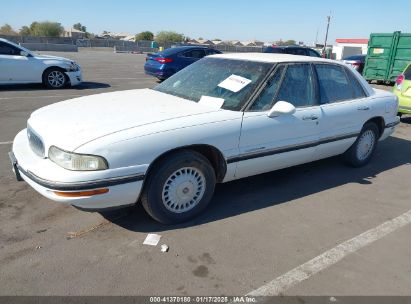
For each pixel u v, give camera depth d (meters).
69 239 3.14
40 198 3.82
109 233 3.26
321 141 4.38
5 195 3.86
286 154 4.03
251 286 2.69
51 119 3.34
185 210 3.47
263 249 3.14
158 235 3.26
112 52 41.53
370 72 16.16
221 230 3.41
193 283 2.69
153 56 13.44
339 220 3.73
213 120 3.39
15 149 3.45
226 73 4.10
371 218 3.81
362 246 3.27
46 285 2.59
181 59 13.20
